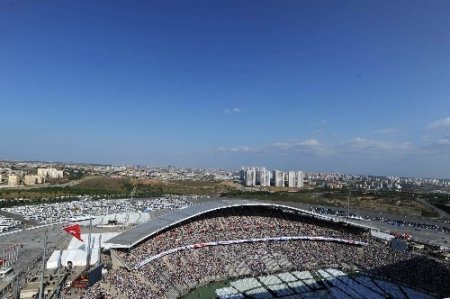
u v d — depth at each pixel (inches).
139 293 4584.2
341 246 6998.0
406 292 5526.6
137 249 5551.2
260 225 7194.9
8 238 7367.1
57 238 7411.4
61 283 4655.5
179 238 6156.5
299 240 6934.1
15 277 4729.3
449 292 5447.8
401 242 7052.2
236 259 6082.7
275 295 5231.3
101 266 4667.8
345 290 5556.1
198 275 5472.4
